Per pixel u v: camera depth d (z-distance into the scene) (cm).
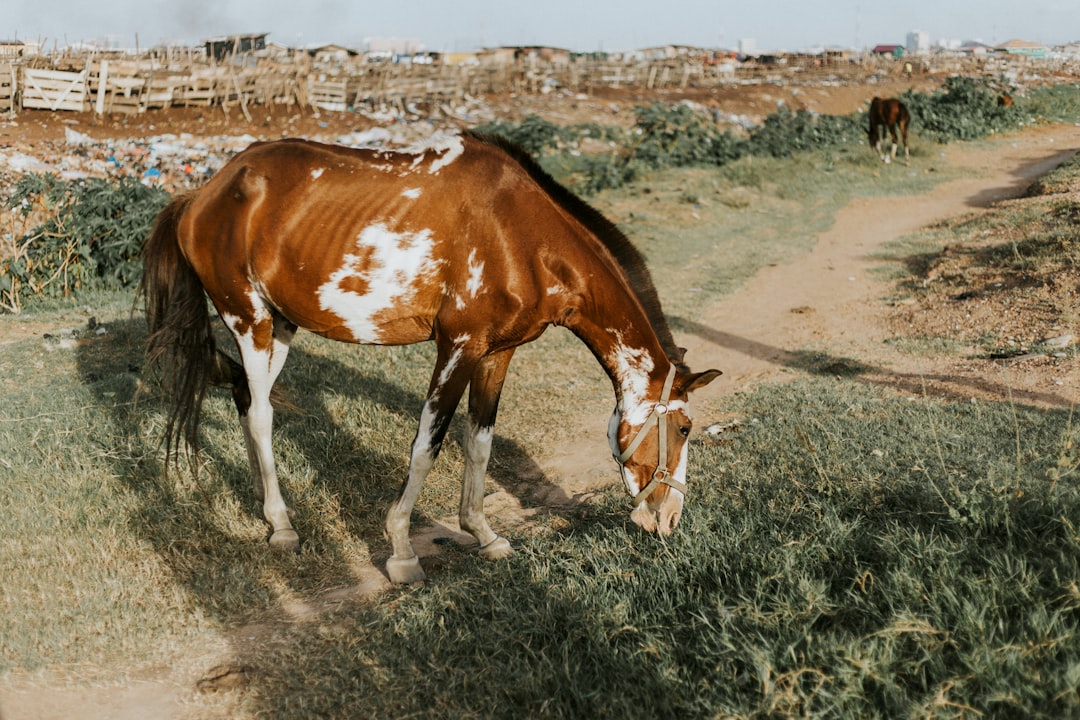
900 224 1598
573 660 347
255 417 493
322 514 528
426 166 436
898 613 323
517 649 362
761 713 295
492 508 559
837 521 411
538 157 2033
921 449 529
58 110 2136
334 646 388
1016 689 279
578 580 406
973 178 2088
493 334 434
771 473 520
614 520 500
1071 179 1623
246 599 434
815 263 1314
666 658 335
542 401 755
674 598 383
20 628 394
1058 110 3531
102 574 439
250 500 533
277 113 2477
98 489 521
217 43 2891
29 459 552
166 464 494
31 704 349
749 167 2069
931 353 812
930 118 2853
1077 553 349
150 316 498
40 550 457
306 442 605
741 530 434
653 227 1545
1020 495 397
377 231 432
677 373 424
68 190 1087
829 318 1005
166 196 1109
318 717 339
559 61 3738
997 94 3256
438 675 354
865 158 2281
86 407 637
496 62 3350
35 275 1014
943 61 5619
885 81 4788
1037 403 632
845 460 511
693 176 1983
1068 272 938
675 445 421
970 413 610
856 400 673
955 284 1045
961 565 358
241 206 452
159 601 425
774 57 5519
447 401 441
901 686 299
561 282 425
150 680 371
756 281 1215
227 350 811
